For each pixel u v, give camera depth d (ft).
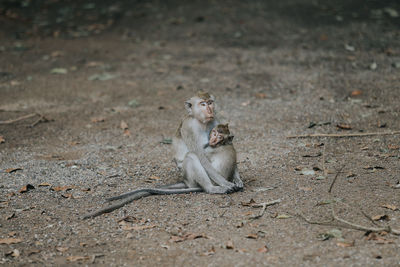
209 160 25.43
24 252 20.54
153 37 59.26
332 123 35.65
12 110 40.68
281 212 22.81
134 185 27.04
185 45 56.44
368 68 47.26
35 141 34.81
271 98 41.70
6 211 24.32
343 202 23.31
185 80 46.73
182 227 21.91
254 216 22.48
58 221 23.12
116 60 52.54
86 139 35.01
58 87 45.83
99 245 20.89
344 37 56.34
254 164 29.12
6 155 32.22
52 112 40.37
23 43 57.57
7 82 47.01
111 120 38.58
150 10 68.23
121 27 62.85
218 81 46.01
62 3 71.87
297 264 18.72
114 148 32.99
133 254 20.04
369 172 26.81
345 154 29.91
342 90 42.39
